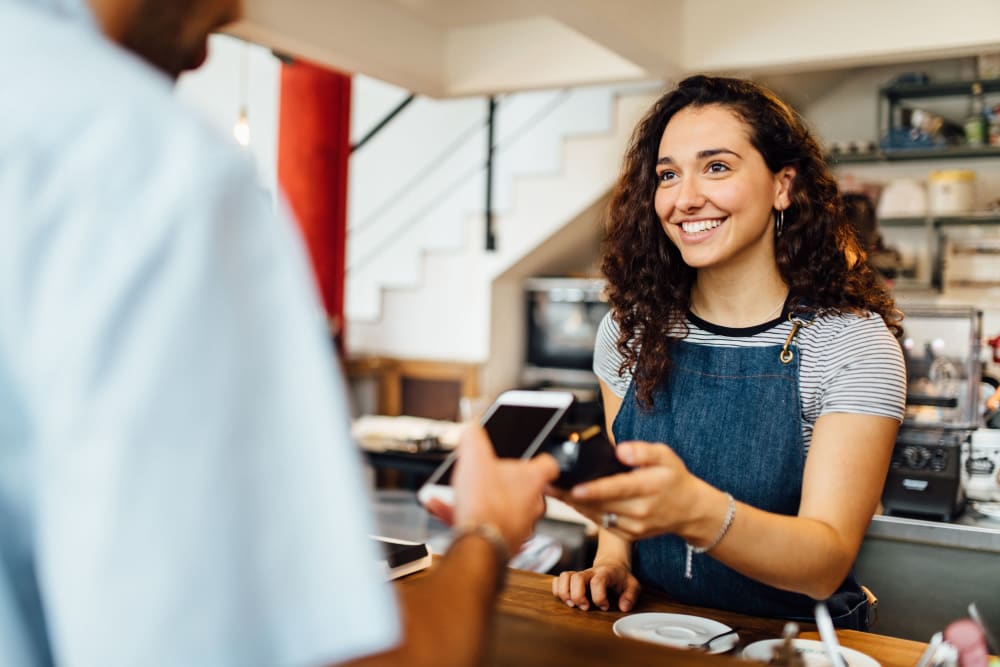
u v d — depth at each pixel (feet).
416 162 19.08
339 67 12.73
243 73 16.66
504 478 2.56
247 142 13.00
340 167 15.51
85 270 1.50
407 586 4.53
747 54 12.18
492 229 18.31
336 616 1.63
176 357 1.51
